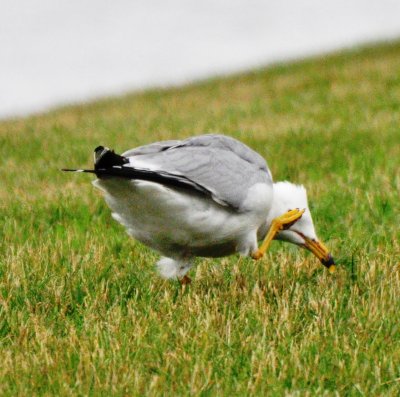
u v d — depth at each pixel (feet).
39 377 28.17
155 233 36.27
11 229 50.75
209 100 122.31
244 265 41.37
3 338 32.04
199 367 28.60
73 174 68.85
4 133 99.14
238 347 30.94
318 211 52.21
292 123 89.76
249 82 139.95
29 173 70.33
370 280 37.76
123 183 33.01
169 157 35.22
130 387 27.53
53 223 53.06
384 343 30.68
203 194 35.32
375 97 105.81
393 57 144.46
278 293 36.78
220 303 35.45
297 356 29.37
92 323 33.24
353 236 46.39
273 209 39.29
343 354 30.04
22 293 36.83
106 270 40.14
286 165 66.69
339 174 63.21
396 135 78.13
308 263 40.81
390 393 27.17
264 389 27.50
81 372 28.37
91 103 135.23
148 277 39.86
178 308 34.71
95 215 54.13
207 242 36.88
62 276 38.93
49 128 102.53
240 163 36.88
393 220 50.08
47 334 31.71
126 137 90.12
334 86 119.55
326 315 33.35
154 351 30.45
